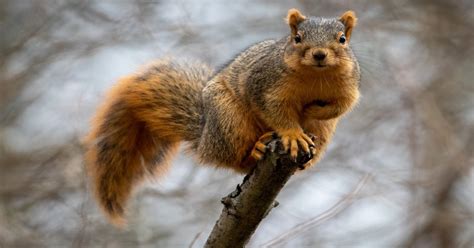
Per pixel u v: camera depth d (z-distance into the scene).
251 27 16.70
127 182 11.84
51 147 15.37
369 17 16.84
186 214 14.91
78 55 16.64
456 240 15.71
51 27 17.08
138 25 16.61
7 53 16.86
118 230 14.02
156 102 11.44
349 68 10.16
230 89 10.62
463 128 16.61
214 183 15.16
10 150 15.52
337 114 10.41
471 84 17.05
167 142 11.91
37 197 14.80
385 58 16.23
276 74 10.27
